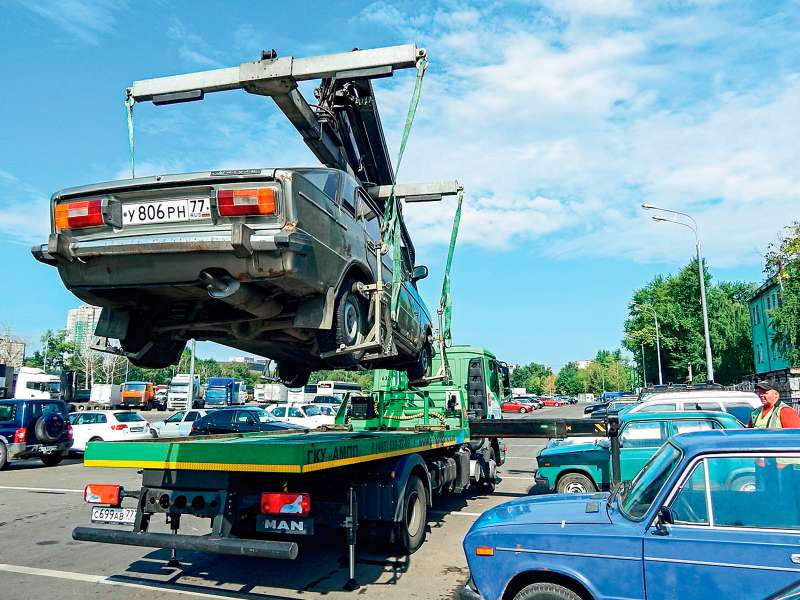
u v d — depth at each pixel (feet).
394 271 22.24
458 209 29.43
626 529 12.53
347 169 26.43
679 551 11.91
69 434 58.80
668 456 13.64
